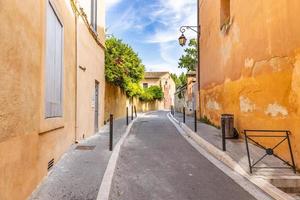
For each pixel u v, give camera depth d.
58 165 7.15
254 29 10.27
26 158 4.80
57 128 7.39
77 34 10.18
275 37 8.66
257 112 9.98
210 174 6.96
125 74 22.69
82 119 11.23
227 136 11.68
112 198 5.26
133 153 9.36
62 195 5.13
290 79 7.81
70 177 6.20
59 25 7.71
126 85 25.73
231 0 13.24
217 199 5.32
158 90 55.06
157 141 12.02
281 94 8.29
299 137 7.30
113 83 22.06
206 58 19.30
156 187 5.94
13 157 4.19
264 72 9.43
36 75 5.36
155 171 7.17
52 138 6.87
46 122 6.03
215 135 12.68
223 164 7.96
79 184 5.75
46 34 6.13
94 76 13.88
